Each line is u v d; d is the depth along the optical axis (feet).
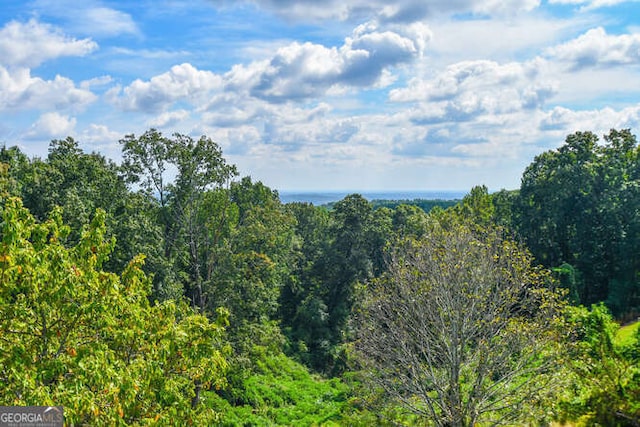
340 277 158.92
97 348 27.81
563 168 152.97
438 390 49.88
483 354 50.06
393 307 57.77
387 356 54.39
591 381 42.55
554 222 151.74
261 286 98.73
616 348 44.78
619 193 146.92
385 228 163.43
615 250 145.38
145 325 32.83
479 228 62.54
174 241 97.50
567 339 48.85
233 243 100.01
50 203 78.79
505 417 47.91
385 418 53.57
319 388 119.85
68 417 23.85
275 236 108.37
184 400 32.04
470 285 53.52
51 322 27.84
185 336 30.81
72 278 26.43
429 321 56.24
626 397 39.32
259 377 117.19
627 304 133.08
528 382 48.14
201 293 92.94
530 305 56.18
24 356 24.79
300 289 168.86
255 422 92.79
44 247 26.96
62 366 25.64
